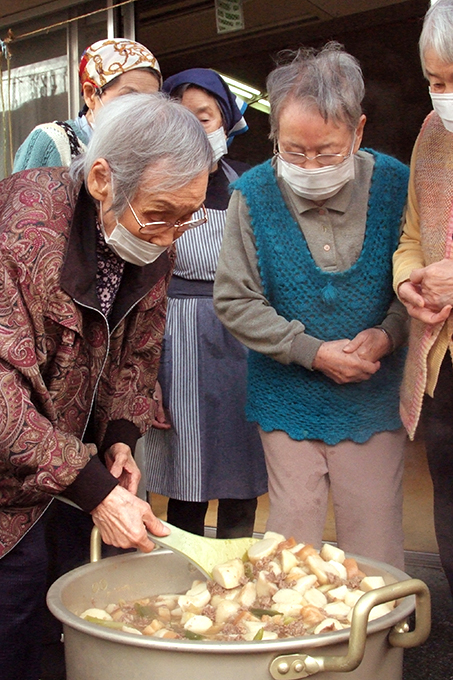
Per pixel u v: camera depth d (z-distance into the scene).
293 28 4.42
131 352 1.82
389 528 1.93
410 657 2.36
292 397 1.96
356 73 1.80
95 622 1.36
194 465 2.50
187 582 1.61
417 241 1.88
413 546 3.21
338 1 4.11
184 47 4.56
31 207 1.48
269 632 1.28
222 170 2.59
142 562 1.57
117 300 1.64
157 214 1.42
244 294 1.96
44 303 1.49
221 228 2.51
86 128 2.34
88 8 3.49
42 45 3.62
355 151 1.87
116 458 1.71
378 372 1.95
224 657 1.12
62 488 1.45
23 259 1.44
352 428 1.92
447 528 2.07
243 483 2.52
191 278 2.51
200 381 2.50
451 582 2.11
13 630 1.70
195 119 1.43
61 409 1.63
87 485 1.46
